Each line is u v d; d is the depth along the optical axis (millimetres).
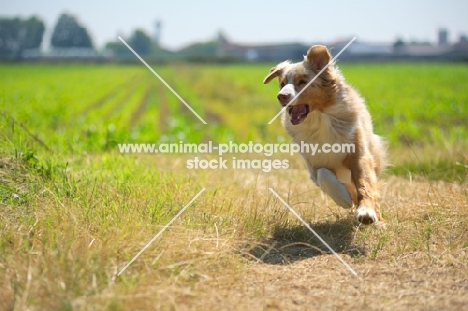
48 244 3170
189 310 2908
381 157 3885
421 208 3684
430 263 3229
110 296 2883
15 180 3732
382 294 3018
